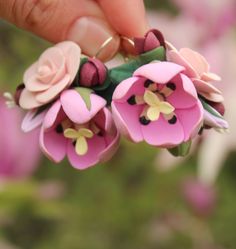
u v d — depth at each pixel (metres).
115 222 0.41
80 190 0.42
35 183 0.39
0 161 0.40
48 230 0.43
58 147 0.22
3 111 0.40
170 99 0.22
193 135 0.21
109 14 0.25
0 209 0.38
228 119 0.38
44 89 0.22
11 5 0.25
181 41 0.42
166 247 0.41
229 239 0.41
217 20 0.41
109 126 0.21
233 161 0.42
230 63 0.40
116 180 0.42
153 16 0.43
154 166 0.41
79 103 0.21
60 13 0.25
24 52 0.43
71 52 0.22
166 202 0.41
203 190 0.41
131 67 0.22
